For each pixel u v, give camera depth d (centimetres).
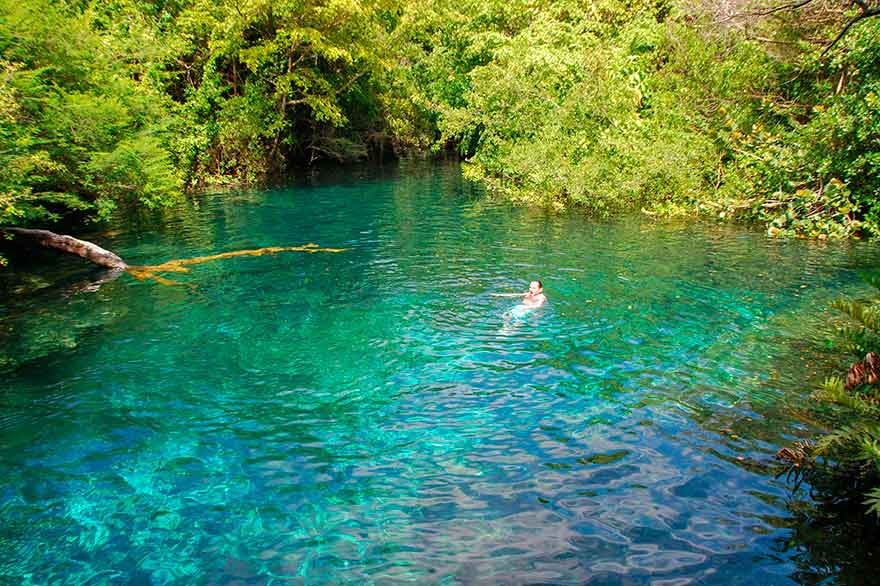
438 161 3541
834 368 697
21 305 927
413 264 1178
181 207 1862
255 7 2241
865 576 376
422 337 800
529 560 395
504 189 2272
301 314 891
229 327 837
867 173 1393
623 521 434
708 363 715
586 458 518
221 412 607
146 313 892
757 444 538
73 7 1750
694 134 1780
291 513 450
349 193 2208
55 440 554
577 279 1061
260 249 1305
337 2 2331
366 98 3200
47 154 1095
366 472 503
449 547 409
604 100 1978
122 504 462
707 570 383
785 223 1484
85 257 1134
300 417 597
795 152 1503
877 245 1318
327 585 375
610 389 650
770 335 800
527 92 2289
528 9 2944
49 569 393
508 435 559
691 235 1436
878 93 1351
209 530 432
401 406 617
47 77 1323
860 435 447
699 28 1858
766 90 1752
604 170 1786
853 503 451
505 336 802
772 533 419
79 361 726
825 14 1584
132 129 1588
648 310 898
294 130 2944
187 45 2239
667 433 558
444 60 3262
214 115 2402
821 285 1014
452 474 498
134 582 381
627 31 2436
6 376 686
